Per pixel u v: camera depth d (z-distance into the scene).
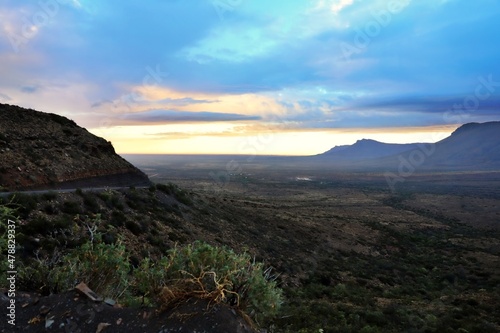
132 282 3.96
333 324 15.91
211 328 2.77
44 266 4.09
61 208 15.93
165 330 2.85
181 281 3.22
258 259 27.53
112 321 3.10
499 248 71.88
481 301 27.92
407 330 17.38
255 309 3.34
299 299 20.81
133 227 18.95
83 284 3.64
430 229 98.94
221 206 44.88
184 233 23.77
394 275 39.72
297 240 45.56
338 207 145.62
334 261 39.97
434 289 35.88
